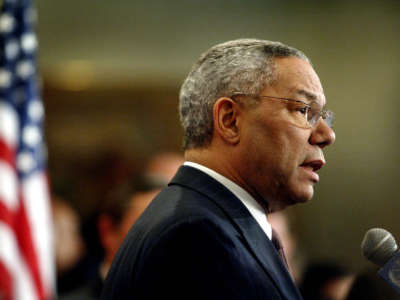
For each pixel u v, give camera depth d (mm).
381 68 15414
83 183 14344
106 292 3955
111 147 14672
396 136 15320
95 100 14859
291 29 15492
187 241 3492
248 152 4078
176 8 15250
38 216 6902
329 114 4250
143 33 15125
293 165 4070
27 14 7262
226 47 4258
